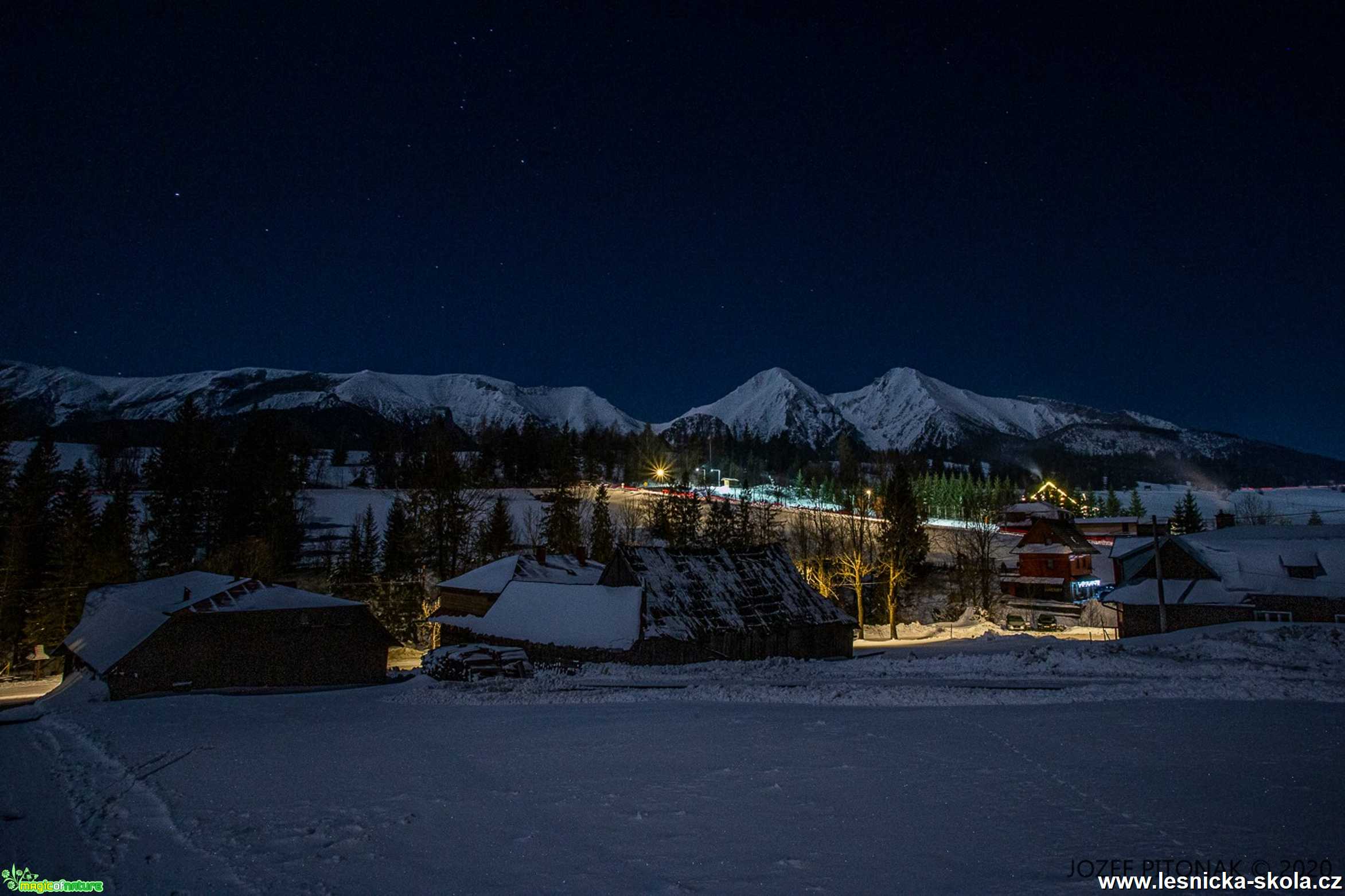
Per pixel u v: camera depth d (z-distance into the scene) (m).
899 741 13.70
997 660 25.11
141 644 33.28
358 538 76.62
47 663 52.06
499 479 142.88
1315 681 18.70
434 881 7.55
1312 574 43.34
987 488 153.25
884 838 8.37
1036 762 11.65
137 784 12.55
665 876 7.46
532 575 48.12
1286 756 11.52
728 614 39.81
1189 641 30.47
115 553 58.94
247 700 27.06
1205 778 10.33
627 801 10.24
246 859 8.41
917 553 82.75
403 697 24.89
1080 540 79.75
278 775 12.71
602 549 82.00
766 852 8.03
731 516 90.38
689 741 14.52
